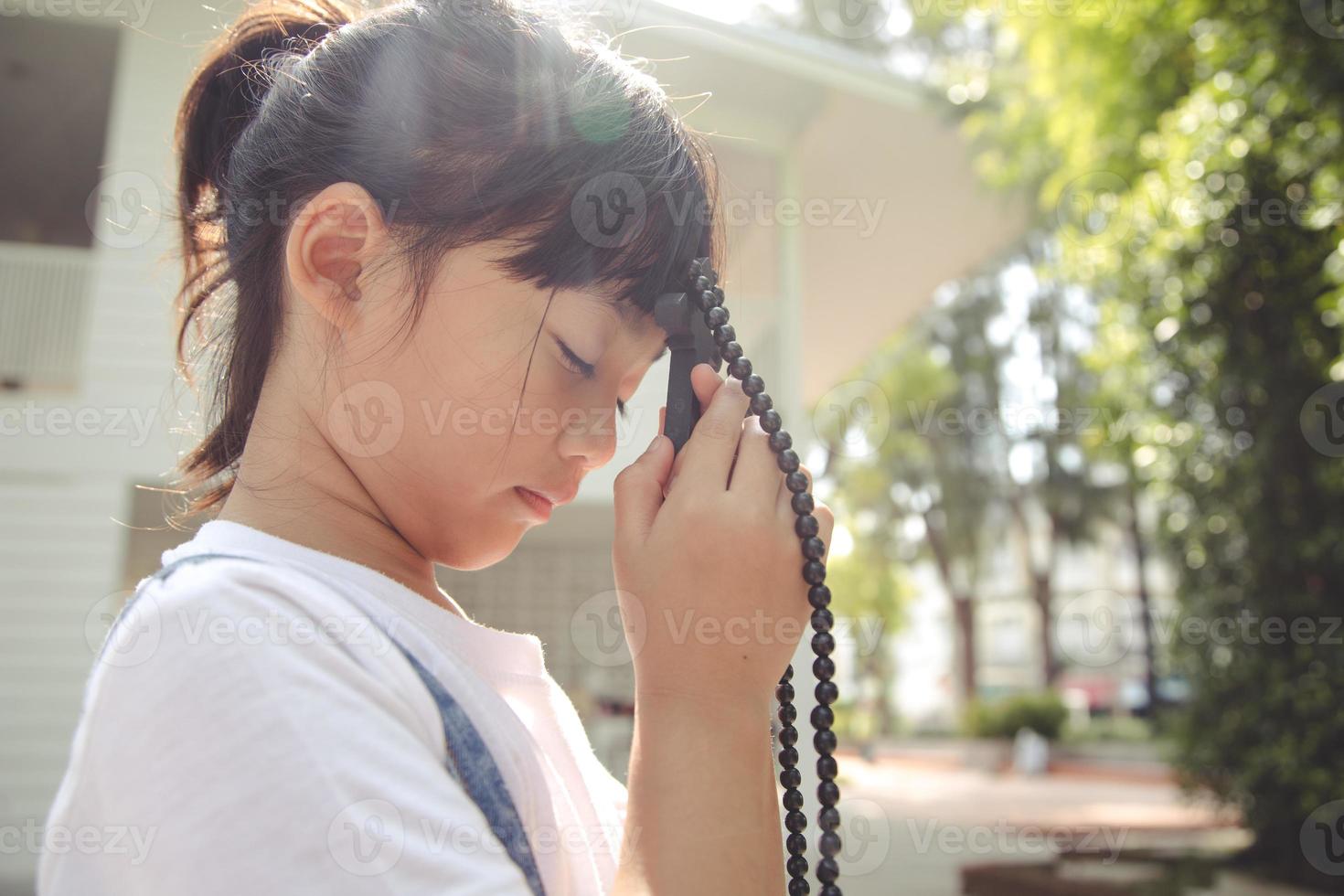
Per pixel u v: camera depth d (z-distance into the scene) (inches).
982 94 238.7
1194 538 265.7
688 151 30.6
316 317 26.6
